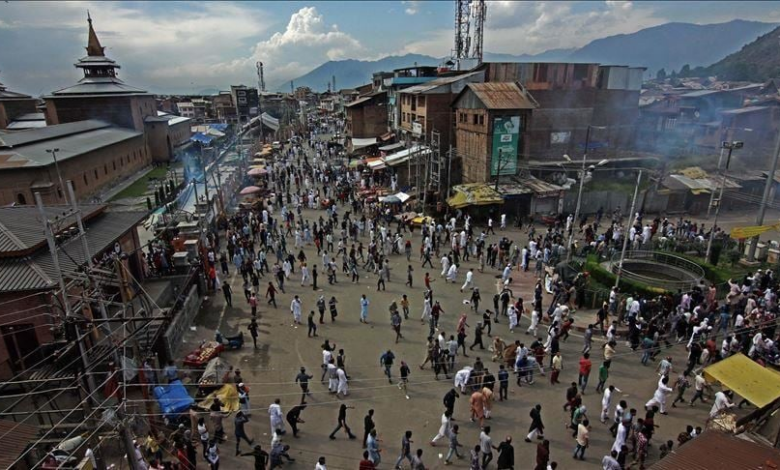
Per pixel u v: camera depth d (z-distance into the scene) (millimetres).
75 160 47562
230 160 68188
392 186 49031
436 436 17000
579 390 19422
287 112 132000
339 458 15992
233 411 17375
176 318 22766
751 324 21891
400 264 33125
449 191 44875
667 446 14914
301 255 29906
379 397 19172
